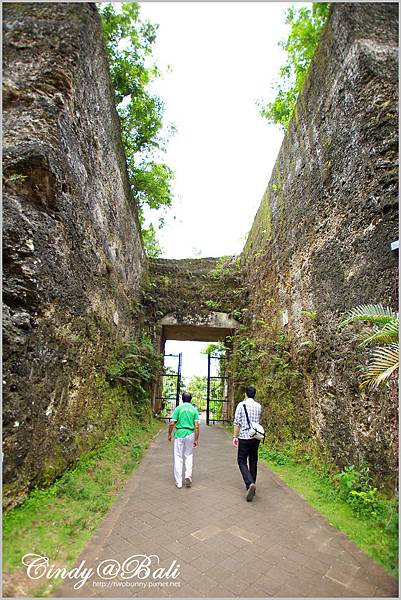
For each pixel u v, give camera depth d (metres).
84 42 5.26
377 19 5.23
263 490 4.84
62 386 4.48
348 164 5.09
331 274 5.49
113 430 6.79
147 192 12.08
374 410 4.16
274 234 8.87
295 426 6.57
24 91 4.54
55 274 4.38
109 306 6.89
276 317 8.37
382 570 2.88
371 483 4.08
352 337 4.77
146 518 3.81
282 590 2.62
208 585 2.66
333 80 5.62
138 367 8.47
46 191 4.29
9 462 3.25
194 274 12.88
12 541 2.89
